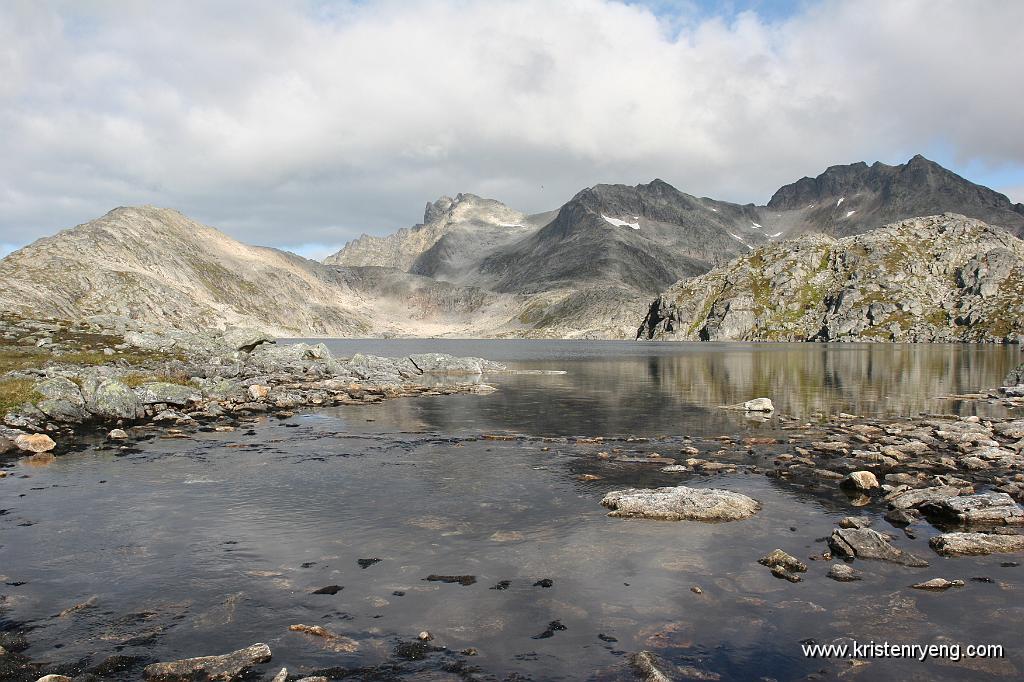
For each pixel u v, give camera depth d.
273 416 42.62
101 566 16.20
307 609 13.81
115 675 11.12
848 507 21.48
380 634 12.67
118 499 22.33
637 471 26.77
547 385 69.31
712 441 33.91
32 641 12.34
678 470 26.69
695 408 48.66
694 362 119.62
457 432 36.94
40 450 30.34
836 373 88.12
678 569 16.05
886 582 15.20
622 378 80.00
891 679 11.05
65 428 36.03
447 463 28.39
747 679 11.02
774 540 18.17
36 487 23.89
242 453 30.45
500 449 31.72
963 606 13.91
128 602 14.13
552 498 22.56
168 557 16.86
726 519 20.09
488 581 15.33
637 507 20.81
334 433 36.22
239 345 87.69
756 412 46.03
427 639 12.44
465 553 17.17
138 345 78.62
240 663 11.45
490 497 22.70
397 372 83.25
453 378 79.31
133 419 39.34
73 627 12.95
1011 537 17.58
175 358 71.25
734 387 66.81
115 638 12.49
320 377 68.62
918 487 23.48
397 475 26.08
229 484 24.48
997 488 23.12
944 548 17.14
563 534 18.72
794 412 46.19
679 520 20.03
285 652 11.95
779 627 13.01
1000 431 35.69
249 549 17.48
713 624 13.14
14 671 11.16
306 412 44.91
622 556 16.94
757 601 14.22
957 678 11.07
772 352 167.25
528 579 15.45
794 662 11.62
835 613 13.61
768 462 28.58
